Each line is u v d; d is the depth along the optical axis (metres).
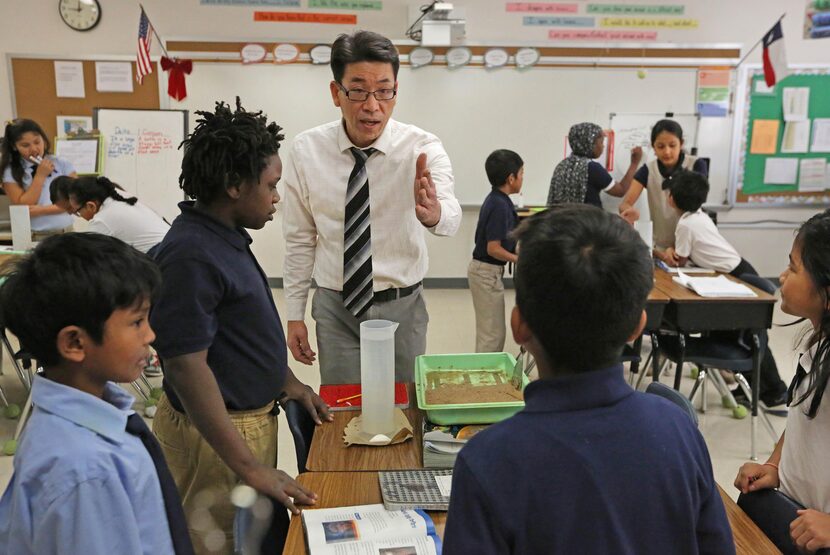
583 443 0.78
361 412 1.68
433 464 1.43
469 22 5.40
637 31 5.43
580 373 0.82
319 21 5.36
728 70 5.48
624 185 4.50
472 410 1.54
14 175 4.00
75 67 5.31
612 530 0.77
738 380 3.28
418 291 2.07
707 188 3.44
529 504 0.77
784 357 4.16
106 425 0.94
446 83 5.49
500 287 3.68
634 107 5.55
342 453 1.51
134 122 4.92
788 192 5.70
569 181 4.06
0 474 2.71
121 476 0.93
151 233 3.07
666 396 1.52
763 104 5.54
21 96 5.33
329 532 1.18
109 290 0.92
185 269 1.29
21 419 3.14
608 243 0.79
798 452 1.39
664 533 0.80
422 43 5.16
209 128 1.34
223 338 1.41
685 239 3.46
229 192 1.35
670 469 0.81
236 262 1.38
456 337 4.60
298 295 2.08
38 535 0.87
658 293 2.98
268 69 5.40
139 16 5.27
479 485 0.78
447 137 5.60
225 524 1.51
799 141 5.60
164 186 4.98
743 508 1.47
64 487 0.86
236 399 1.46
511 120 5.57
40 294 0.90
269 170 1.38
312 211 2.01
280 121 5.50
